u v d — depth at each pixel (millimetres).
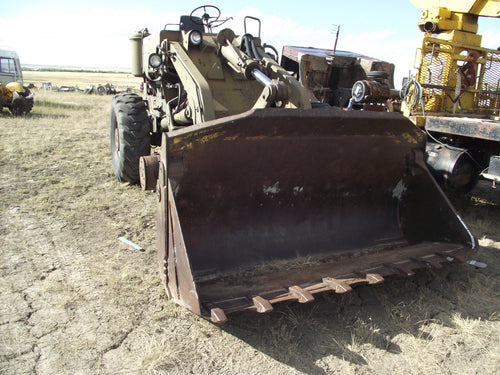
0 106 11906
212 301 2557
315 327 2801
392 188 3887
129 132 5301
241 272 3180
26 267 3451
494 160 4141
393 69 7871
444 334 2777
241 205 3322
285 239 3494
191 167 2881
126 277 3346
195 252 3137
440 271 3621
